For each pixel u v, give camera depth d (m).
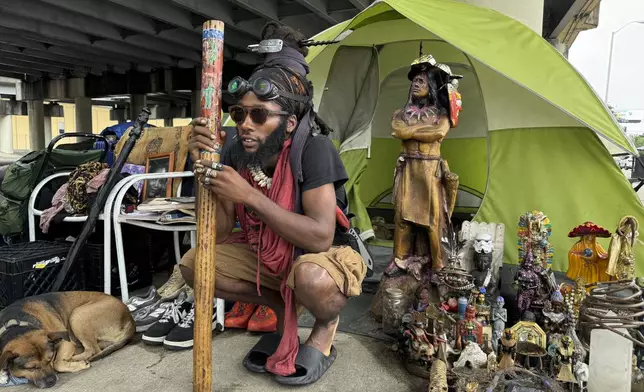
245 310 2.80
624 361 1.86
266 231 2.11
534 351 2.11
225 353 2.44
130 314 2.59
